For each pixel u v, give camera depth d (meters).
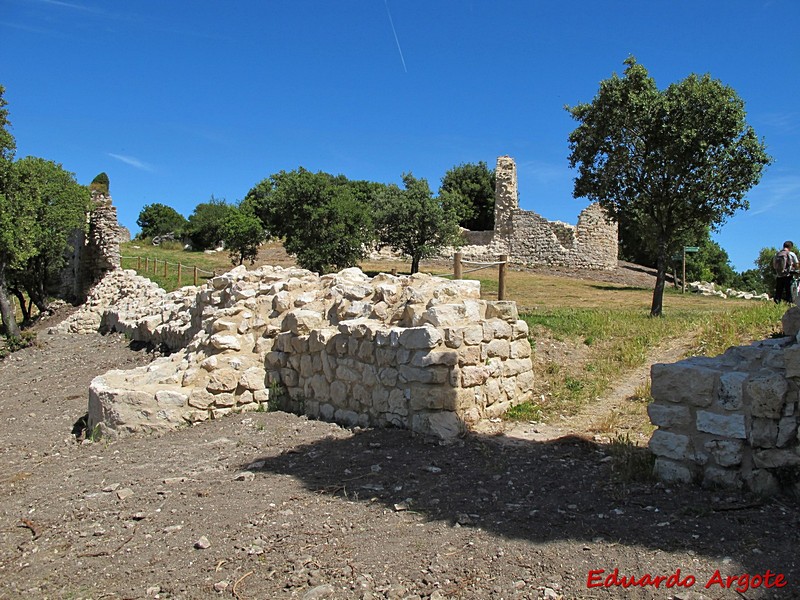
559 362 9.24
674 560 3.72
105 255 26.95
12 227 20.30
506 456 6.02
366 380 7.34
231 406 8.42
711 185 13.55
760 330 9.46
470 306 7.29
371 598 3.64
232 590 3.84
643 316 12.27
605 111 14.36
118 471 6.38
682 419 4.93
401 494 5.16
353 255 25.12
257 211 31.94
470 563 3.92
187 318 12.78
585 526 4.28
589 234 35.00
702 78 13.98
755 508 4.29
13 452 7.82
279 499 5.19
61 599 3.90
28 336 18.80
